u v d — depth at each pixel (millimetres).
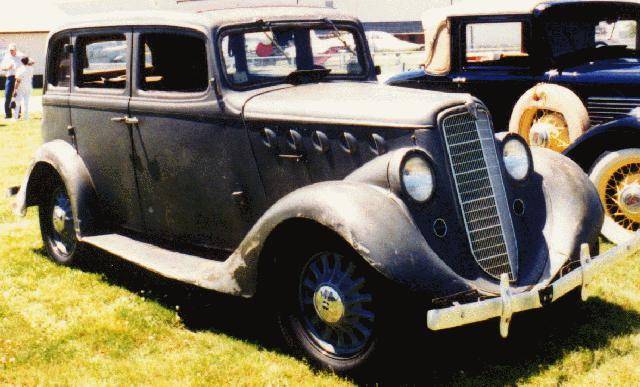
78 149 5090
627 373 3436
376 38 21484
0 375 3562
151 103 4422
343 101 3748
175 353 3812
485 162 3574
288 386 3389
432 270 3164
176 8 4652
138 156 4602
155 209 4629
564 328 3984
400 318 3162
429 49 7414
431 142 3424
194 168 4289
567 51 6602
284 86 4289
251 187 4059
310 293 3635
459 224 3447
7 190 5738
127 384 3453
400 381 3406
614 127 5289
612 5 6770
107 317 4273
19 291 4746
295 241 3561
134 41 4539
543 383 3359
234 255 3682
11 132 13438
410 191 3330
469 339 3859
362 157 3578
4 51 28641
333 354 3504
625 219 5539
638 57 6922
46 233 5508
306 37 4559
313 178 3779
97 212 5000
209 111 4117
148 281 4953
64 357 3775
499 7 6750
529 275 3562
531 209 3826
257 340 3975
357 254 3238
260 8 4547
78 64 5059
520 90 6727
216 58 4070
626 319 4066
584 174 3996
